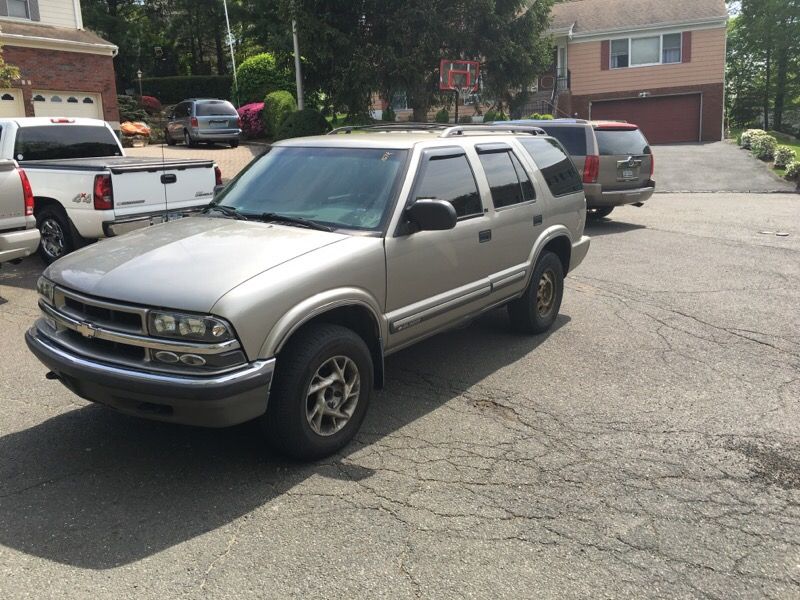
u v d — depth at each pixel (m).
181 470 3.91
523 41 19.98
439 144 4.98
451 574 3.01
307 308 3.74
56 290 3.92
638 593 2.90
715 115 29.62
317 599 2.86
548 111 30.00
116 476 3.84
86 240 8.73
